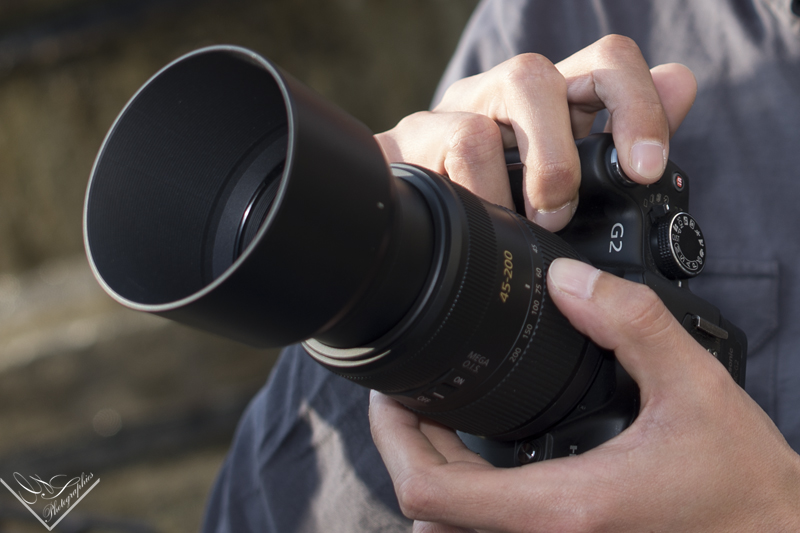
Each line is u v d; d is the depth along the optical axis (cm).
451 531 78
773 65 92
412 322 63
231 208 71
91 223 59
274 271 50
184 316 52
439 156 86
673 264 78
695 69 97
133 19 429
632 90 77
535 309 70
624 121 77
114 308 365
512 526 68
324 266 53
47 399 347
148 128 64
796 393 88
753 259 92
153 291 62
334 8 430
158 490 339
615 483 65
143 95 62
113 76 443
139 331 348
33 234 463
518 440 79
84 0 426
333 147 53
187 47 438
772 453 68
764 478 67
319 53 438
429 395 70
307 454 104
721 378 67
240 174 71
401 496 72
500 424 76
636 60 80
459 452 78
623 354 68
